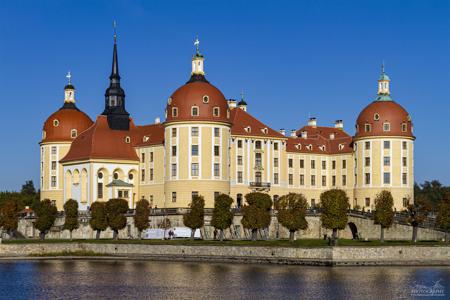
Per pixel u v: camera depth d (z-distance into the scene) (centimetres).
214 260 15100
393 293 11025
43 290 11544
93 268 14275
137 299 10706
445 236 16312
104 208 17762
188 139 19162
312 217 18888
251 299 10619
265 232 18150
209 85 19712
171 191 19288
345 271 13250
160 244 15825
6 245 16562
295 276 12650
